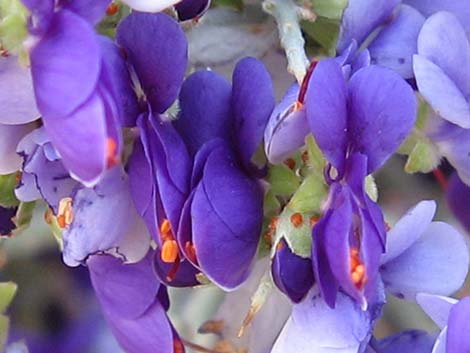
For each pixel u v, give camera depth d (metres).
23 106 0.06
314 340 0.06
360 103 0.06
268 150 0.06
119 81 0.06
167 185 0.06
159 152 0.06
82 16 0.06
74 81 0.06
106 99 0.06
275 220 0.06
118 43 0.06
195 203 0.06
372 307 0.06
